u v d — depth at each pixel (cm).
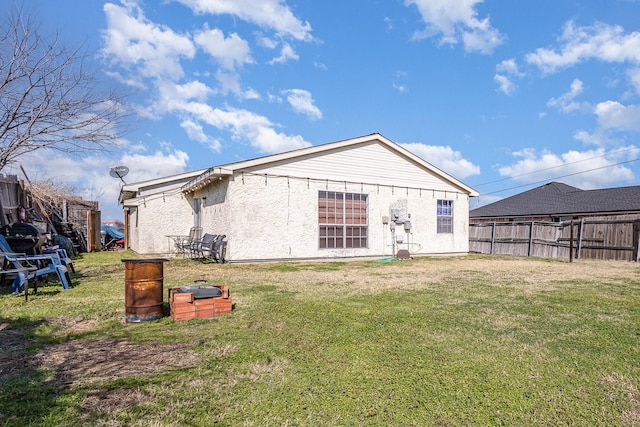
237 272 850
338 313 453
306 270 902
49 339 350
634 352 327
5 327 387
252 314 446
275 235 1088
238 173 1044
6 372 272
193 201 1503
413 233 1364
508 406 230
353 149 1235
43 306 482
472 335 370
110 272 843
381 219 1288
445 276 808
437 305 504
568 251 1375
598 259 1304
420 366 290
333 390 248
